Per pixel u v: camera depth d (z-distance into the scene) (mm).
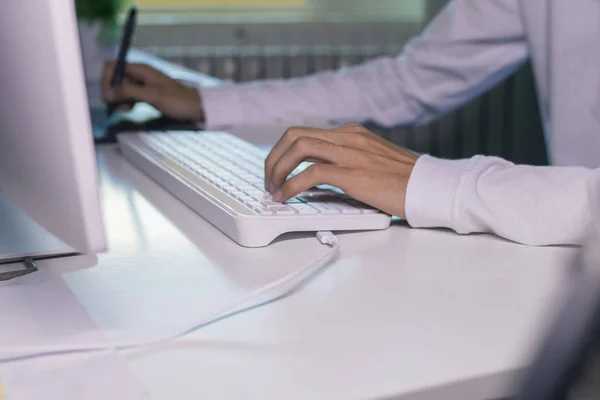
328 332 494
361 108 1363
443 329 500
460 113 2887
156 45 2723
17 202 567
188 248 668
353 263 631
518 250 669
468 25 1333
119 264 626
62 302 545
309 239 697
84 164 455
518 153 2885
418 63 1365
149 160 940
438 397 431
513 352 467
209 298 549
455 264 630
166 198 849
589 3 1105
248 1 2854
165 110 1303
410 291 567
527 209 687
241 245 674
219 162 908
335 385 425
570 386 258
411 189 712
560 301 287
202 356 459
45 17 431
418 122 1431
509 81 2807
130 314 521
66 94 441
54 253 636
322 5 2895
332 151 742
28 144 498
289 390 419
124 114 1395
